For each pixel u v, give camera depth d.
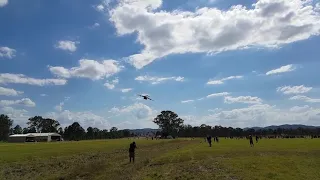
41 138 189.38
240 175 28.02
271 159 39.31
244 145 76.12
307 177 27.50
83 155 53.88
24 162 41.66
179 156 46.56
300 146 67.38
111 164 38.16
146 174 29.64
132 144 41.06
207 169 32.38
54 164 39.97
